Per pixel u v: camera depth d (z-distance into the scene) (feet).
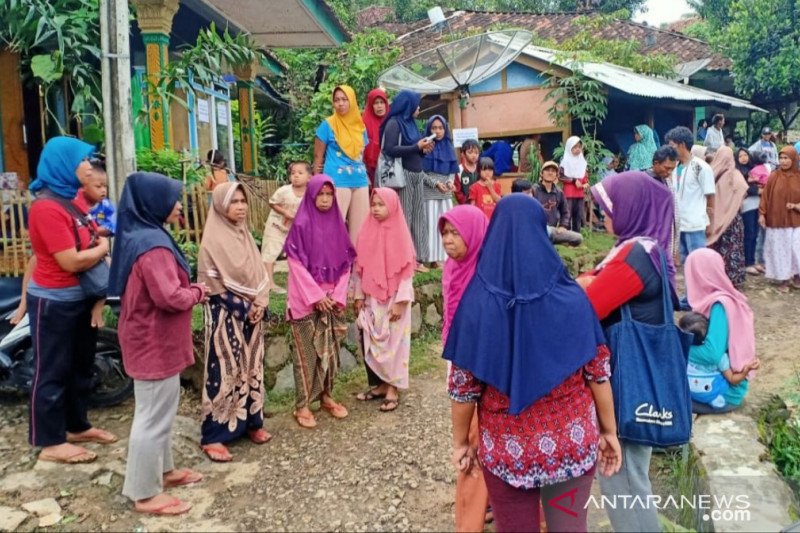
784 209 27.58
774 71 49.83
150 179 11.52
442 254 23.09
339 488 12.62
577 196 32.65
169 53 30.12
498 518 8.38
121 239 11.46
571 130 38.58
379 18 79.30
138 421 11.63
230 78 34.50
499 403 8.11
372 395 17.02
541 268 7.87
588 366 8.27
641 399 9.09
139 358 11.39
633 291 9.14
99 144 21.75
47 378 13.05
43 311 12.84
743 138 64.59
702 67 51.39
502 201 8.18
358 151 20.54
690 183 24.43
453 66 34.83
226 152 33.96
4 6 20.86
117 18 16.65
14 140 25.34
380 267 15.90
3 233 17.72
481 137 40.78
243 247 14.05
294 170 20.38
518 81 39.42
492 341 7.82
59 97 25.12
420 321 22.27
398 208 15.85
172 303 11.14
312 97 42.60
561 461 7.96
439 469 13.24
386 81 35.58
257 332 14.48
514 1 82.94
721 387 14.71
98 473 12.88
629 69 46.39
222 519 11.62
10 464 13.24
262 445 14.53
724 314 14.56
